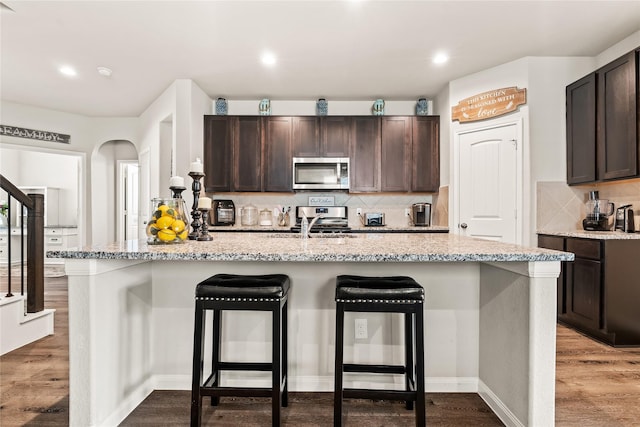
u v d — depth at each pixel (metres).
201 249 1.59
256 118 4.24
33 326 2.82
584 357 2.51
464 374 2.05
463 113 3.76
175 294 2.07
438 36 2.94
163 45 3.08
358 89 4.11
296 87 4.05
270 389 1.58
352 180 4.25
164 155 4.34
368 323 2.04
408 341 1.81
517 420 1.63
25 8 2.54
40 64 3.46
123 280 1.80
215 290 1.56
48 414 1.79
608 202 3.24
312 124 4.26
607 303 2.69
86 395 1.57
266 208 4.55
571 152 3.31
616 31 2.89
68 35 2.92
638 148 2.68
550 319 1.51
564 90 3.38
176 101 3.81
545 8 2.55
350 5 2.51
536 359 1.51
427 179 4.23
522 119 3.38
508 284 1.71
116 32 2.87
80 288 1.57
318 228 4.13
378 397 1.55
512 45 3.11
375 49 3.15
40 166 6.92
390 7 2.53
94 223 5.31
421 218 4.20
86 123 5.24
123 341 1.80
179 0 2.44
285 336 1.85
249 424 1.74
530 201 3.36
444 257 1.44
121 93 4.24
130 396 1.85
